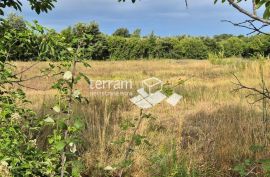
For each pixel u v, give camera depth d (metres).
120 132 5.82
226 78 16.64
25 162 3.44
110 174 4.66
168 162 4.90
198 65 27.56
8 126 3.74
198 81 16.12
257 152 5.10
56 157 3.57
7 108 3.86
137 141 3.88
